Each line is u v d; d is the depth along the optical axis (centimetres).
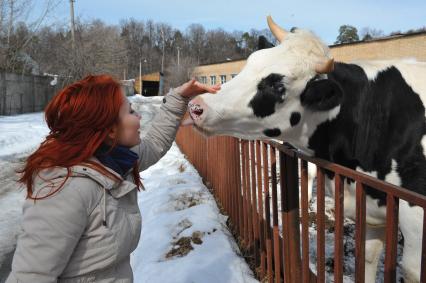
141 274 386
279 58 262
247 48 9375
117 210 168
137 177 196
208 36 9700
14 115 2231
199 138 788
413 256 249
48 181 153
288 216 300
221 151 559
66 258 151
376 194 267
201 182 707
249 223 414
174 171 864
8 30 2502
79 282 165
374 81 272
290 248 301
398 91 269
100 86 167
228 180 513
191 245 432
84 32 3378
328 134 276
